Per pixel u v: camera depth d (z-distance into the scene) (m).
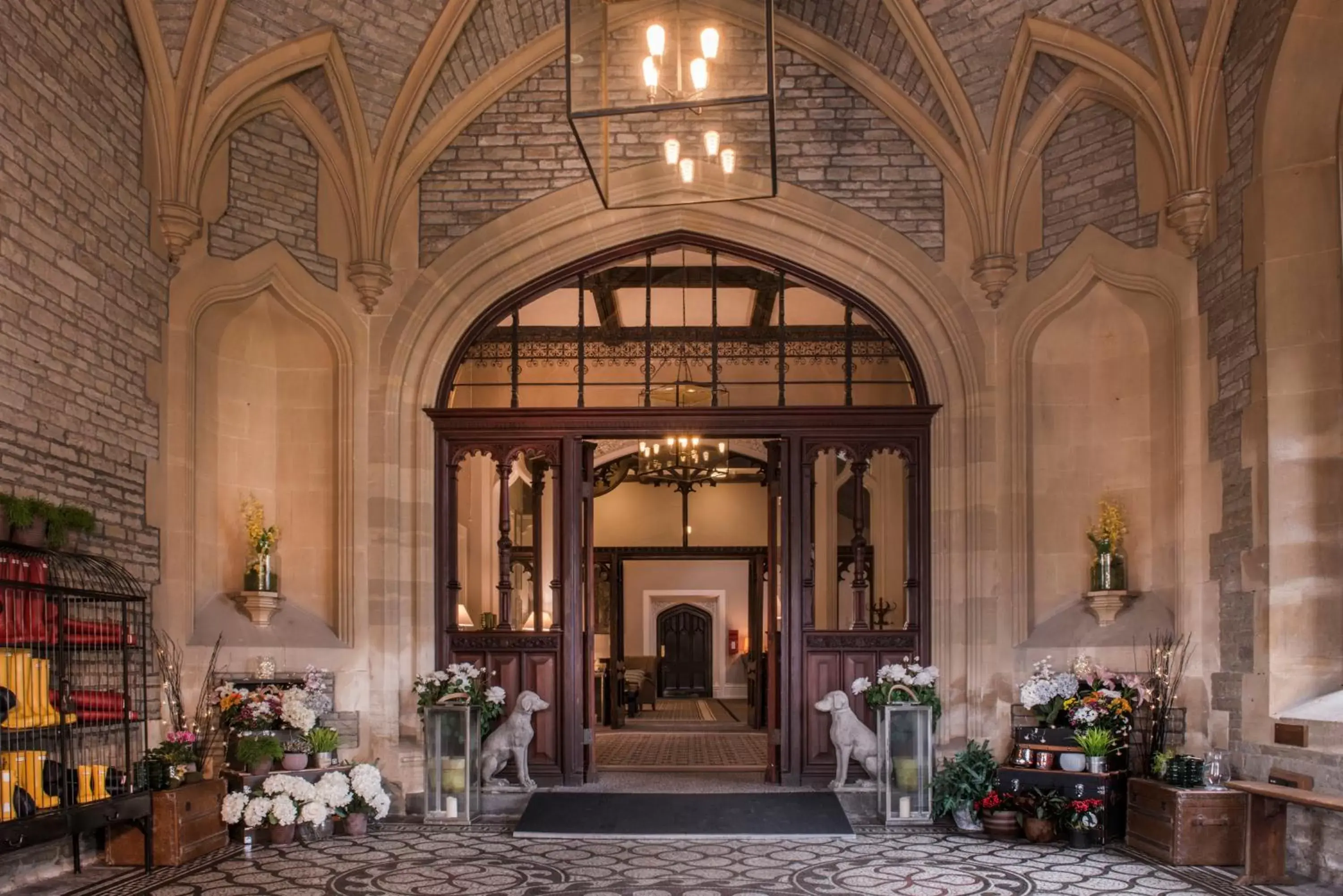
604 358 14.91
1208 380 8.66
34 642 6.86
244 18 8.79
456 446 10.30
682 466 15.90
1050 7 8.86
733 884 7.09
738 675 24.25
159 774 7.64
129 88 8.51
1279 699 7.65
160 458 8.80
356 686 9.65
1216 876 7.24
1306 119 7.75
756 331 15.30
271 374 10.10
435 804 9.28
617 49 6.77
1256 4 7.99
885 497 17.64
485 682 10.10
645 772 11.02
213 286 9.25
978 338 9.93
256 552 9.61
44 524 6.91
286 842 8.43
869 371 15.40
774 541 10.48
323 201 9.95
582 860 7.79
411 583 9.99
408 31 9.29
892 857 7.86
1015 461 9.73
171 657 8.74
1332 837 7.02
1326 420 7.69
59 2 7.53
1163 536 9.23
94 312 7.93
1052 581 9.69
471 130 10.23
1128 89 8.91
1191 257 8.88
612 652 17.48
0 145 6.88
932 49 9.41
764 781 10.25
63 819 6.45
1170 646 8.78
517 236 10.12
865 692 9.59
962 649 9.76
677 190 10.02
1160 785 7.81
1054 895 6.76
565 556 10.20
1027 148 9.73
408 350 10.05
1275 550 7.74
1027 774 8.63
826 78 10.21
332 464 9.99
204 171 9.17
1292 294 7.80
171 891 6.86
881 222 10.08
